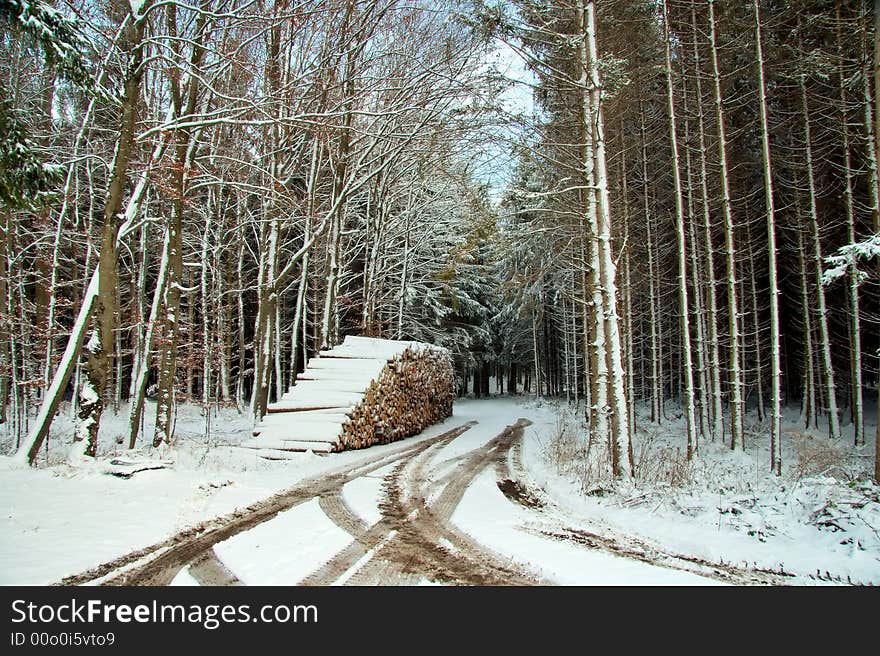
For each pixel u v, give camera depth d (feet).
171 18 36.24
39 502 21.45
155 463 28.30
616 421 29.63
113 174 31.40
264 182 49.47
